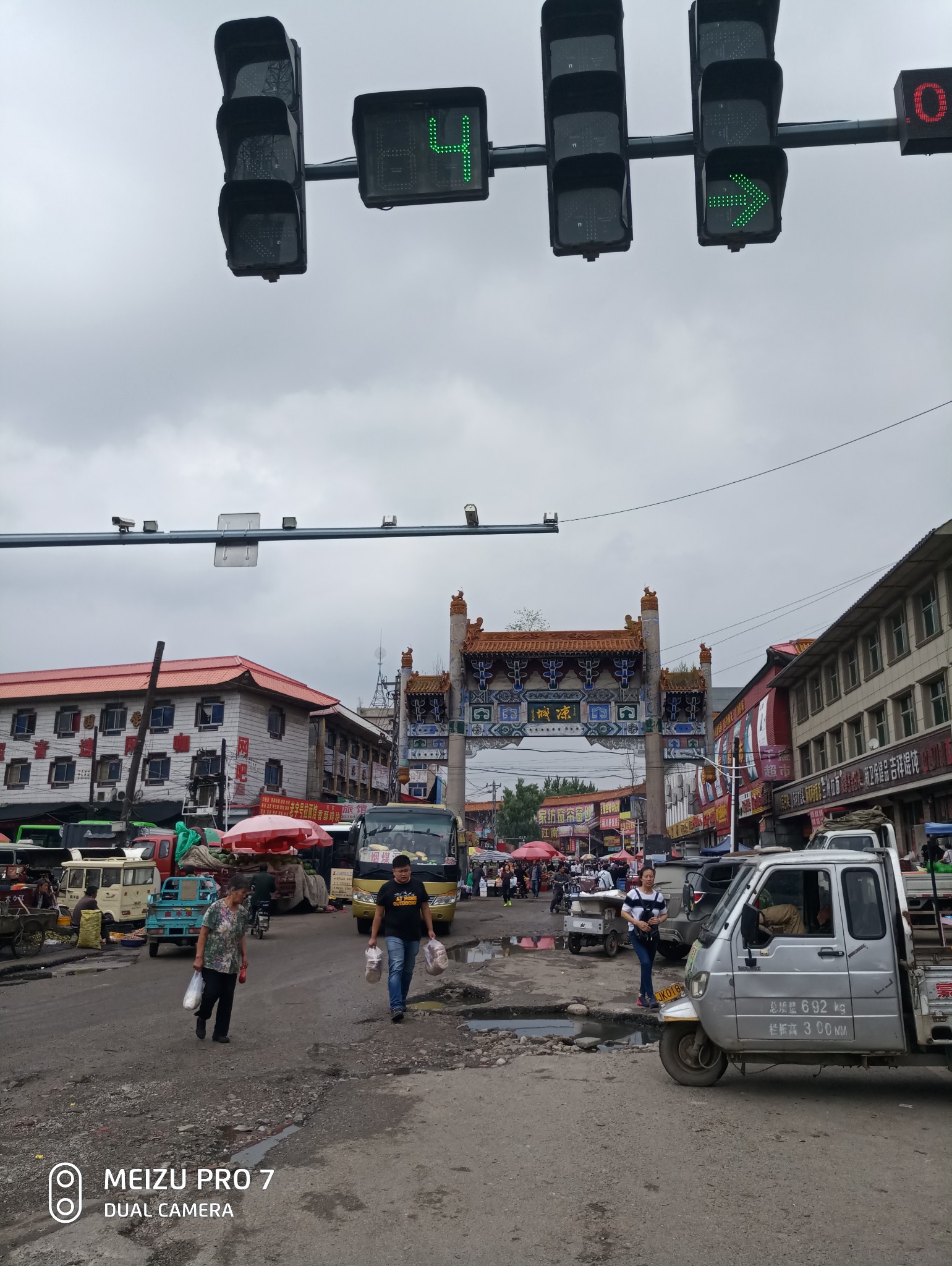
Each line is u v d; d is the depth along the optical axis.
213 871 24.19
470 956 17.33
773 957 6.99
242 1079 7.44
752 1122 6.17
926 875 8.40
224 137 5.18
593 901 17.41
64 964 16.73
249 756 42.00
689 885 16.77
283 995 12.15
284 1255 4.12
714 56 4.94
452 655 39.88
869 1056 6.88
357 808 44.75
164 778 41.84
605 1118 6.27
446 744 39.78
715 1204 4.68
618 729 39.00
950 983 6.77
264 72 5.19
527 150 5.19
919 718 24.14
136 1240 4.31
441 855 21.41
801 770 35.38
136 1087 7.17
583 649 39.09
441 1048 8.80
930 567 23.22
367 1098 6.83
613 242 5.08
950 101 4.86
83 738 43.12
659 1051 8.27
